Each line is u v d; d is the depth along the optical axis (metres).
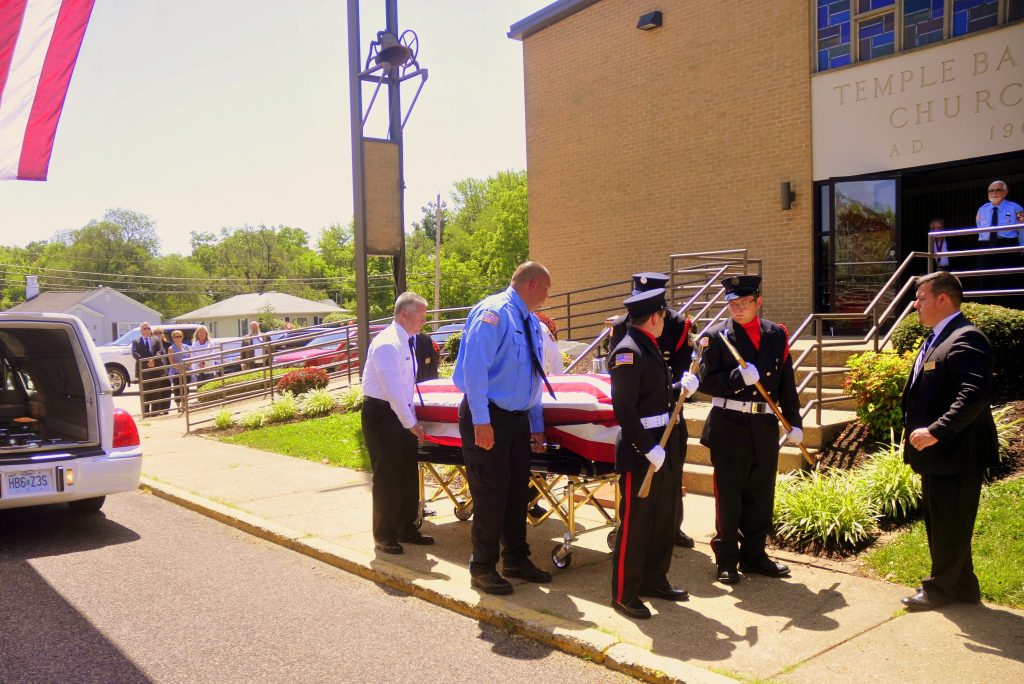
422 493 6.47
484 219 83.62
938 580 4.15
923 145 11.02
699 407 8.39
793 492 5.65
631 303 4.43
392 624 4.50
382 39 10.51
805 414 6.79
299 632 4.39
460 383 4.92
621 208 14.76
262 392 14.64
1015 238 10.06
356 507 7.14
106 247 89.62
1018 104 10.13
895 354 6.90
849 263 11.81
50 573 5.53
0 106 8.47
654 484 4.42
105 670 3.89
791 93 12.34
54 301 59.41
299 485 8.12
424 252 98.69
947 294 4.19
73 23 8.22
